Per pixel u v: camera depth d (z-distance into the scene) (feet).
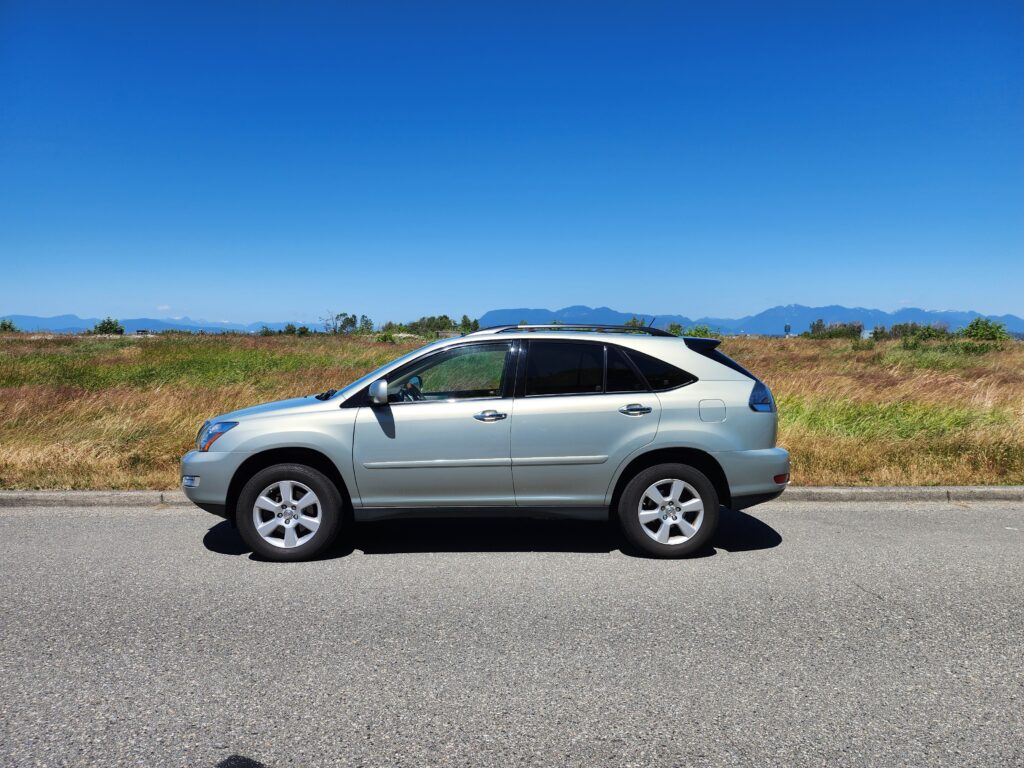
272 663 11.16
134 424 31.04
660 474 16.57
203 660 11.27
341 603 13.89
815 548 17.69
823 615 13.26
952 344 91.56
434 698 10.03
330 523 16.53
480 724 9.32
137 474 24.53
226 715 9.53
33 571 15.87
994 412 32.96
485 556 17.10
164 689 10.28
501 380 16.83
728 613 13.37
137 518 20.67
